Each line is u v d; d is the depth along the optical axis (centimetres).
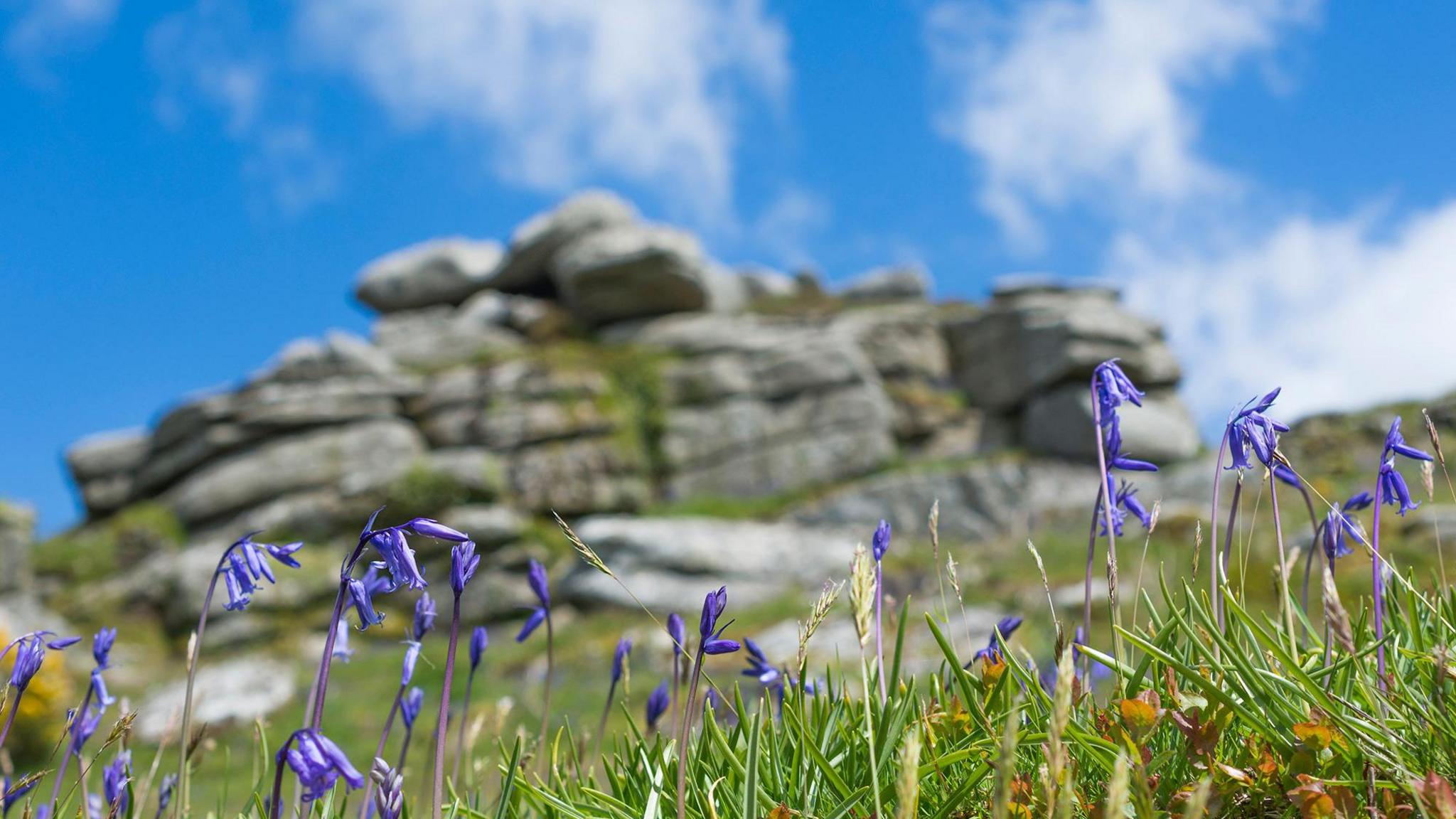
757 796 219
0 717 208
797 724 220
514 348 3172
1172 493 2225
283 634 2183
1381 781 186
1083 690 224
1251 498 1777
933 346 3050
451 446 2700
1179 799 188
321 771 151
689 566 2133
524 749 279
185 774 241
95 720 253
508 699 284
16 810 257
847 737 230
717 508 2642
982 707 233
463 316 3469
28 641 212
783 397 2820
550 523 2533
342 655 204
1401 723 194
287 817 234
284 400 2700
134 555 2552
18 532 2334
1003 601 1358
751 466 2728
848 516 2522
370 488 2461
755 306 3641
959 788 206
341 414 2691
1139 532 1539
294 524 2452
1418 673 212
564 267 3266
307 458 2616
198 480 2653
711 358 2941
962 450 2819
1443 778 176
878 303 3528
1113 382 237
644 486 2678
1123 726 199
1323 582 157
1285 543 956
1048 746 142
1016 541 2214
